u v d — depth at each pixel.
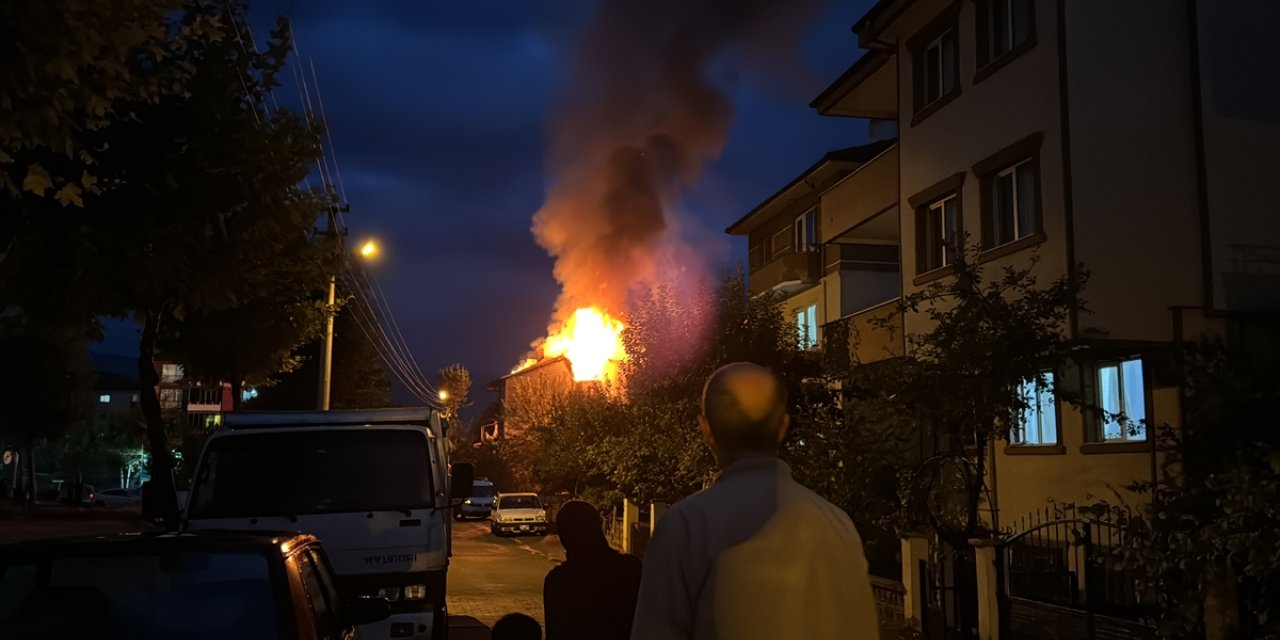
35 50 6.34
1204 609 7.62
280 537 5.50
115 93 7.32
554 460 31.88
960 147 17.19
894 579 14.52
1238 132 14.54
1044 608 9.84
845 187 22.59
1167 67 14.62
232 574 5.02
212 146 10.81
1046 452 15.85
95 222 9.79
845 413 11.45
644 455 21.67
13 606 4.77
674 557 2.62
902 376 9.92
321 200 14.19
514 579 21.28
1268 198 14.47
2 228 9.77
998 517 16.83
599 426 25.58
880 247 27.42
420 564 9.03
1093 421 15.07
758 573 2.57
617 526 29.30
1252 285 14.29
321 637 5.27
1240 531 7.02
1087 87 14.38
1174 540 7.53
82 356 43.47
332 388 36.12
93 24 6.71
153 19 7.78
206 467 9.30
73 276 9.88
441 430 10.77
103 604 4.79
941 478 11.59
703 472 18.39
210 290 10.57
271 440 9.45
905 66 19.28
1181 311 14.05
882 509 10.77
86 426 78.44
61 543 5.17
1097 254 14.04
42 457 79.56
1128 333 13.88
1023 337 9.72
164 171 10.02
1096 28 14.52
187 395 62.94
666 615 2.60
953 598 11.12
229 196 10.68
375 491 9.27
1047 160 14.66
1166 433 12.05
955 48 17.56
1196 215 14.38
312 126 13.27
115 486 84.12
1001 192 16.28
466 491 9.92
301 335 18.52
